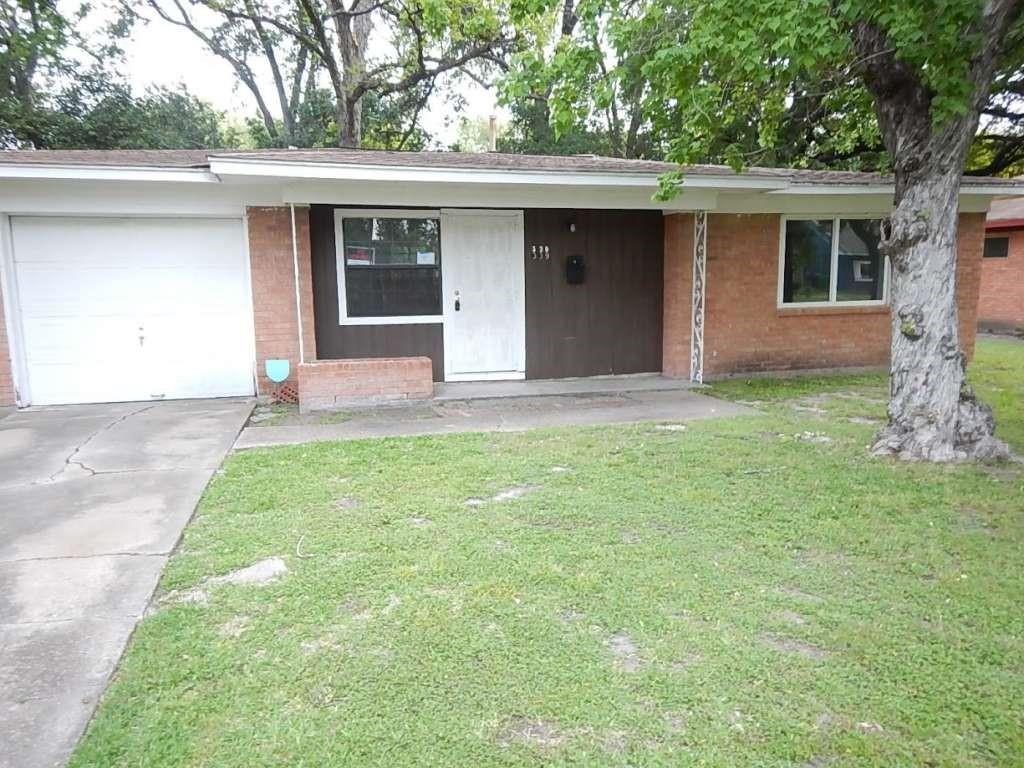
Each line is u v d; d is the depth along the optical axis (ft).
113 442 21.80
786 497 16.16
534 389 30.94
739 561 12.73
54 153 27.68
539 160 31.50
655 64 19.34
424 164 25.43
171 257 28.27
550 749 7.80
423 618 10.64
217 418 25.27
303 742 7.91
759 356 34.73
